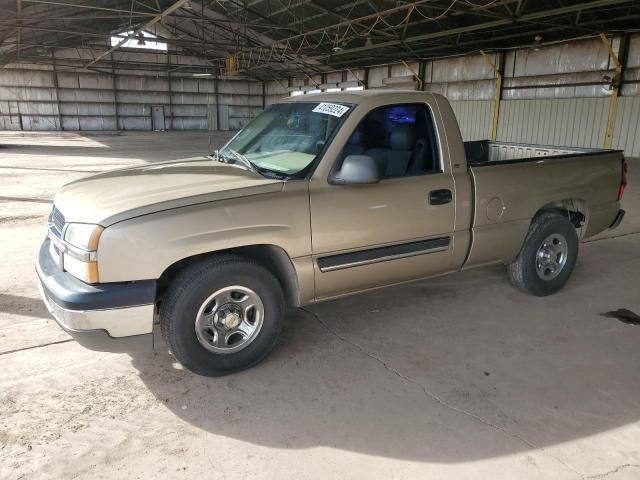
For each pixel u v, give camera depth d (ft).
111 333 8.93
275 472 7.59
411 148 11.81
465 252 12.67
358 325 12.80
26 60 104.12
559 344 11.85
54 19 67.62
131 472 7.55
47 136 96.68
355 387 9.96
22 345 11.48
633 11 49.85
